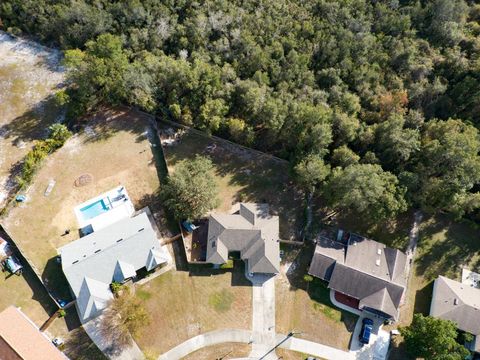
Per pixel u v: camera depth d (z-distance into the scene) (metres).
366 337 49.97
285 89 64.94
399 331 50.41
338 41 70.31
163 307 49.31
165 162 60.34
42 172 57.03
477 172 54.59
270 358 48.16
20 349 41.56
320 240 56.16
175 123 64.19
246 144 64.12
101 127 63.16
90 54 61.69
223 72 64.06
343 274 52.69
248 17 69.81
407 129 59.16
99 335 46.22
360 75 67.56
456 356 44.94
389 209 53.03
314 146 58.50
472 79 64.94
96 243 49.38
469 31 74.69
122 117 64.75
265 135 65.44
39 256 50.19
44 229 52.41
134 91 60.59
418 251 59.19
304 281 54.28
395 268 54.38
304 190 61.78
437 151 56.88
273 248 53.19
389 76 69.19
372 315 52.62
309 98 64.75
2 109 63.12
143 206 56.50
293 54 67.06
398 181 55.50
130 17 67.56
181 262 52.66
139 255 49.47
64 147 60.03
